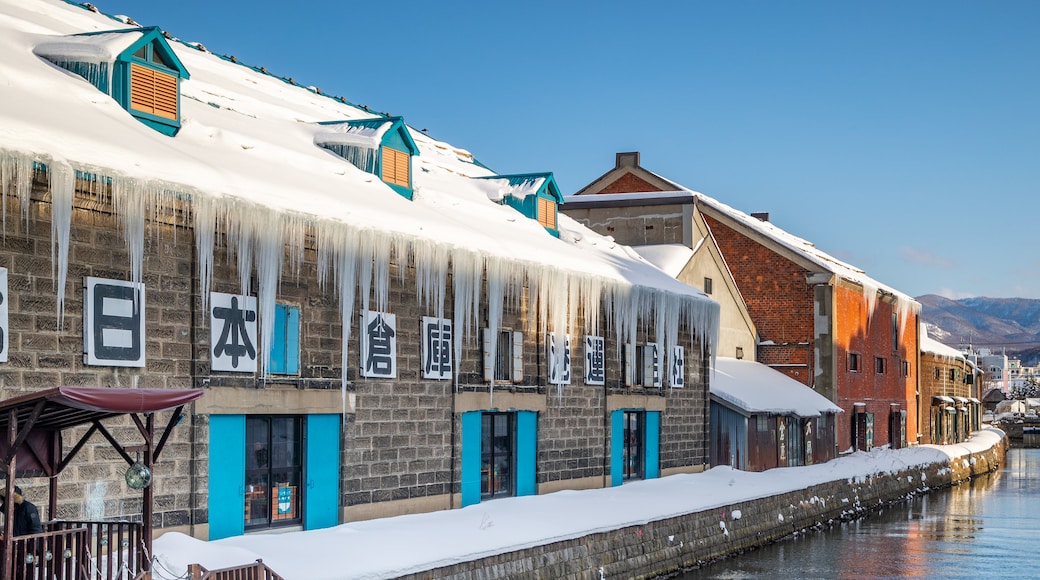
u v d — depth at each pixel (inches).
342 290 613.3
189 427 538.9
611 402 936.9
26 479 459.2
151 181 491.8
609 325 935.0
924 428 2094.0
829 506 1178.0
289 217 567.2
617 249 1116.5
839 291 1519.4
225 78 789.9
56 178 451.5
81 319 487.2
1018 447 3206.2
